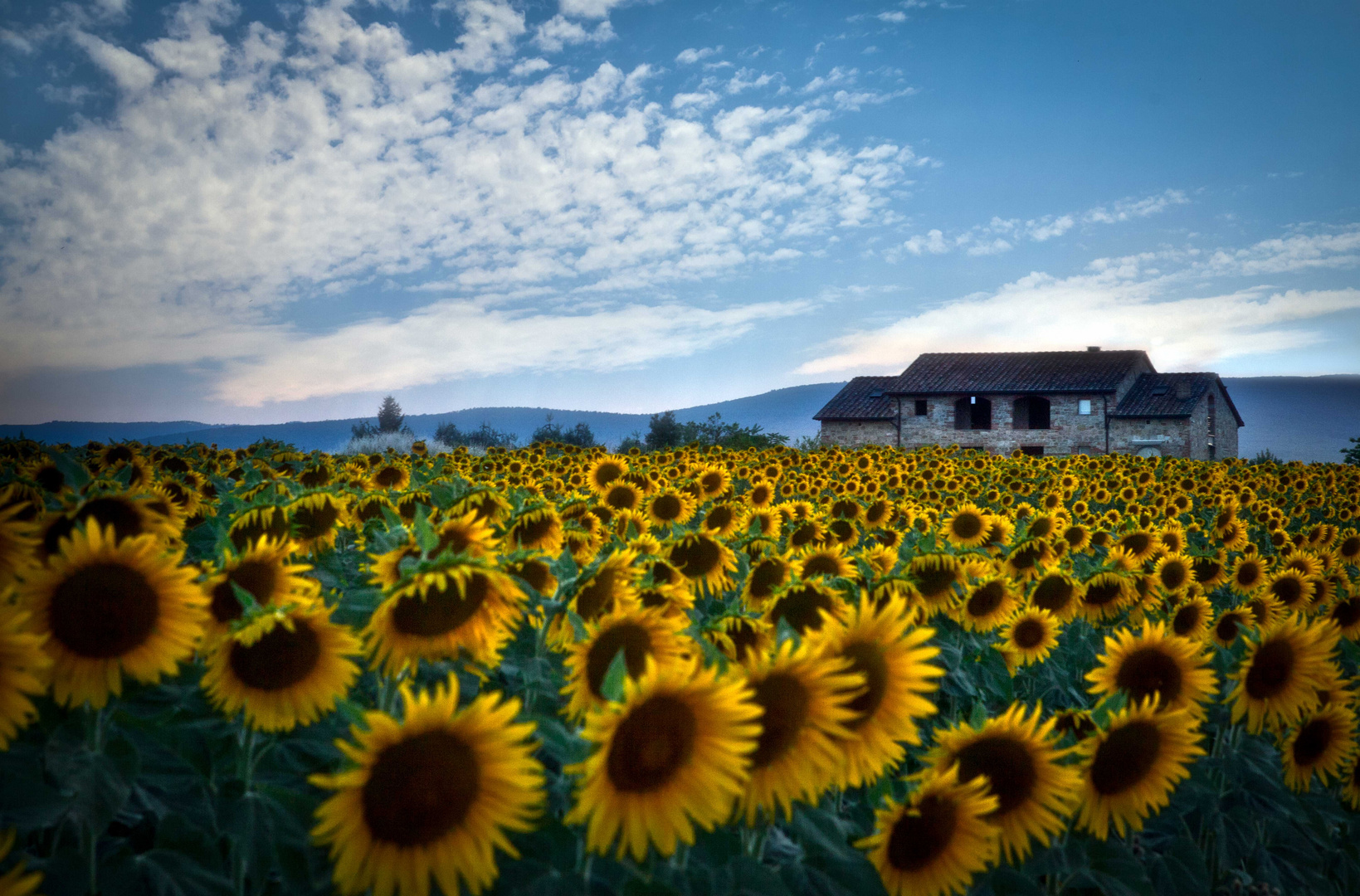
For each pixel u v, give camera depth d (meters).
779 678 2.17
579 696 2.53
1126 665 3.52
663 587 3.19
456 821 1.88
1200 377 63.19
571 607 2.90
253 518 3.48
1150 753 2.88
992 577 4.94
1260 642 3.68
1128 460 19.66
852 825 2.80
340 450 27.27
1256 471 18.88
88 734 2.27
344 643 2.42
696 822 2.10
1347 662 5.27
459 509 4.47
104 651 2.25
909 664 2.35
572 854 2.21
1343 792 4.20
